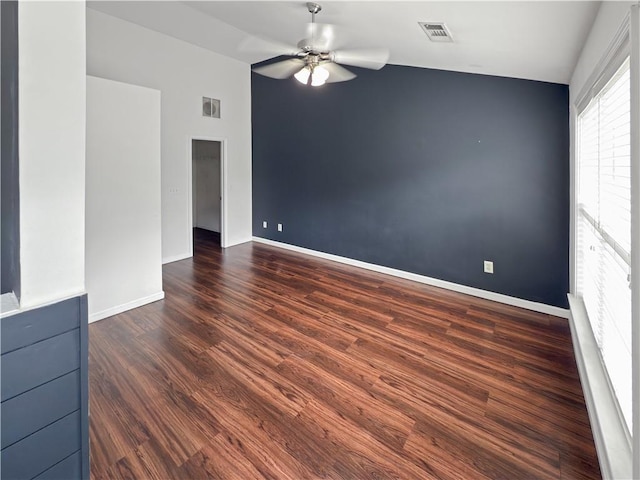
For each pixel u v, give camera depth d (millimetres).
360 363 2486
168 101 4828
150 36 4520
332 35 3256
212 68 5344
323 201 5266
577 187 2895
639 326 1172
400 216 4398
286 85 5520
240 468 1607
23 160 934
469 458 1677
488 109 3551
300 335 2889
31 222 962
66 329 1051
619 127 1694
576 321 2672
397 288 4059
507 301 3615
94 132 2949
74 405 1088
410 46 3016
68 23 981
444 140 3900
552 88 3166
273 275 4500
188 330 2941
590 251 2555
